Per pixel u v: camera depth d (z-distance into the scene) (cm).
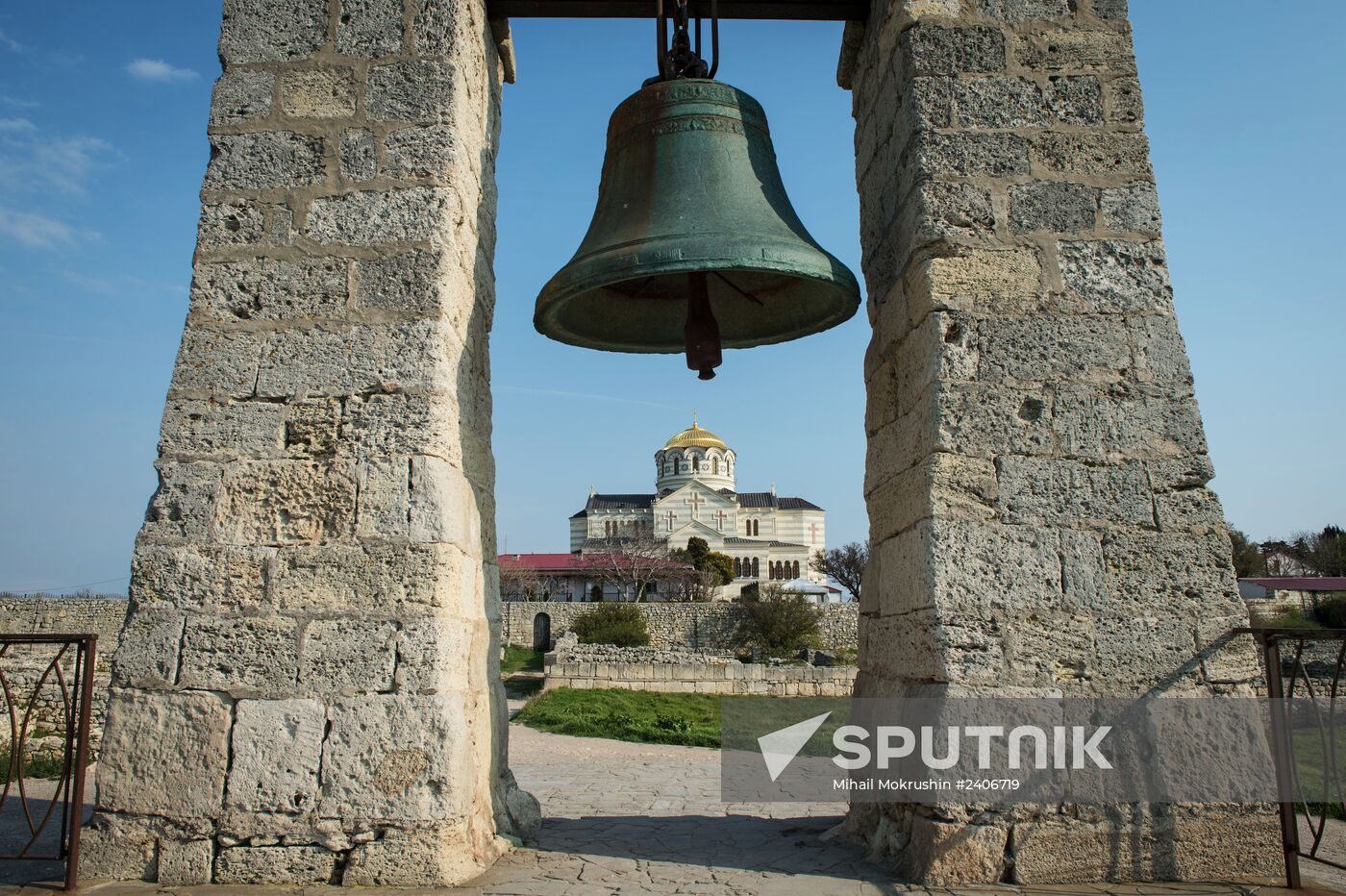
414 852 477
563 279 577
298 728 489
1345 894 475
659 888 479
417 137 560
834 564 7556
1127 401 543
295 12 580
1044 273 556
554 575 6938
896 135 606
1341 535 5988
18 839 648
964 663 504
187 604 504
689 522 8894
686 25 649
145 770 488
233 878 477
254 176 557
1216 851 494
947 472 527
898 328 603
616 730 1783
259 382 529
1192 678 511
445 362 536
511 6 642
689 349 613
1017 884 482
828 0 652
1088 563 521
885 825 552
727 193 600
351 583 504
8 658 1711
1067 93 581
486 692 581
